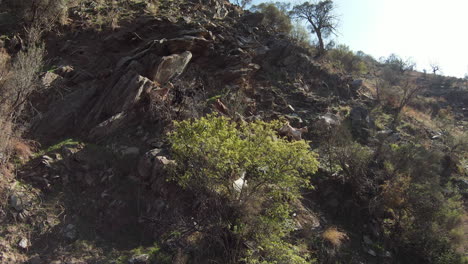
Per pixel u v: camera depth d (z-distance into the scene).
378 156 11.09
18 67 8.17
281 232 6.84
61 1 10.90
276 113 12.60
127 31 11.57
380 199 9.62
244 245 6.68
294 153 6.64
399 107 18.33
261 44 15.72
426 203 9.33
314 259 7.14
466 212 11.02
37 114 8.66
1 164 7.01
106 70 10.40
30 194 6.87
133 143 8.85
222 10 17.84
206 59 12.27
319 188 10.10
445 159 14.16
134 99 9.27
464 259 8.75
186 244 6.73
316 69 16.92
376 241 9.17
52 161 7.71
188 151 6.90
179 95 10.02
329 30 25.56
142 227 7.18
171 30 12.30
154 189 7.62
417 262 9.01
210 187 6.77
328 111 14.18
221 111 10.76
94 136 8.65
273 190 6.95
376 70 34.59
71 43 10.95
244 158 6.59
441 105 26.64
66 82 9.73
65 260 6.02
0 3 10.80
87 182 7.67
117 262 6.19
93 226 6.93
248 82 13.27
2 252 5.70
